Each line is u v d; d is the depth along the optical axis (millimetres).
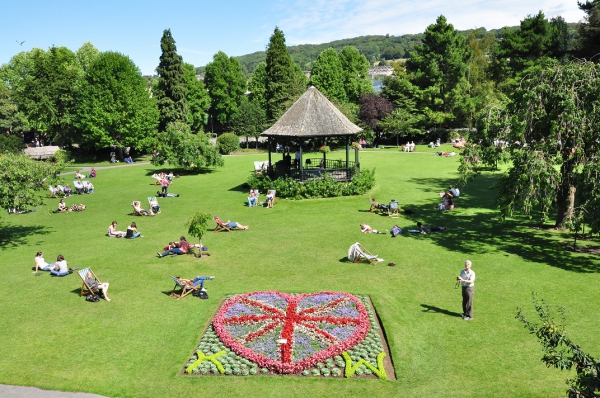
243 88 103875
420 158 58094
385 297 15727
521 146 20969
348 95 92562
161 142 49656
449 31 73812
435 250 21344
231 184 41875
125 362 12062
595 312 14383
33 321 14492
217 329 13523
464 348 12484
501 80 80562
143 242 23656
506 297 15805
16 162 23766
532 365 11594
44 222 28922
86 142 66062
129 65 63625
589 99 19875
